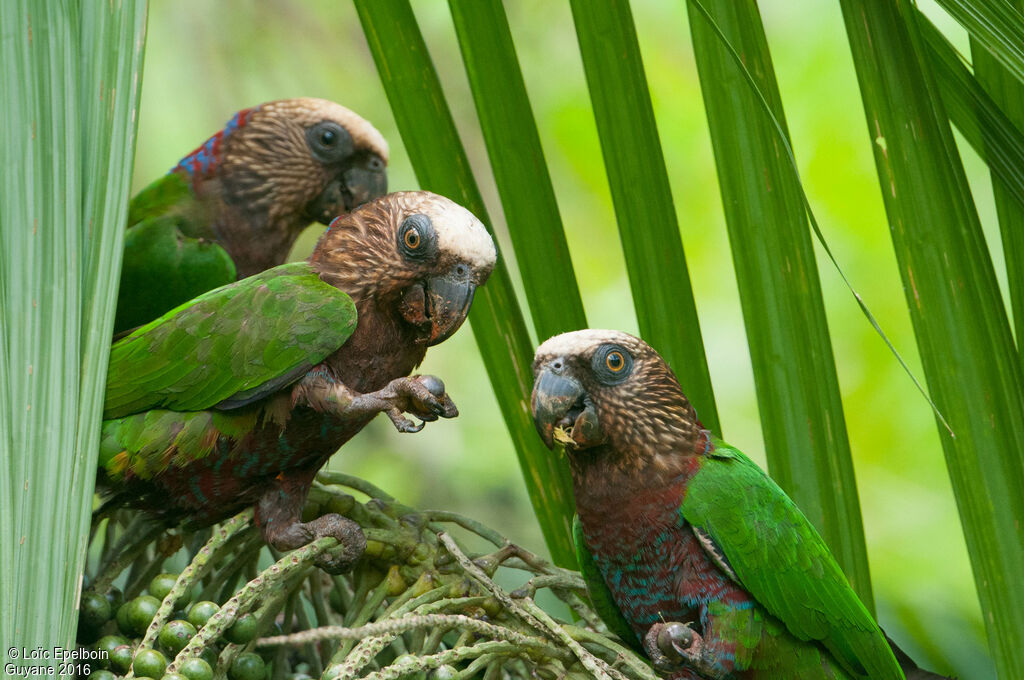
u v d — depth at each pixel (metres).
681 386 5.74
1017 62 4.50
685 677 5.65
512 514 11.95
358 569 5.43
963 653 7.10
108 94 4.47
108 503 5.67
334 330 5.62
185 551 6.22
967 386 5.05
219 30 12.35
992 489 5.01
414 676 4.62
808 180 12.40
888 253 12.27
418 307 5.92
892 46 5.09
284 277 5.80
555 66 13.26
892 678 5.80
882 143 5.12
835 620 5.64
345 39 12.71
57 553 3.77
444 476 11.95
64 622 3.68
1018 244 5.27
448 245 5.77
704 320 12.72
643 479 5.64
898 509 11.51
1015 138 5.16
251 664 4.73
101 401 4.10
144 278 8.27
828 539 5.38
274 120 8.69
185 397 5.51
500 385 5.98
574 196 13.20
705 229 12.97
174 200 8.52
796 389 5.40
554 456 6.02
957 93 5.24
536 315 5.77
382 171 8.93
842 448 5.39
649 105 5.49
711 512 5.58
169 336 5.57
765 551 5.56
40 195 4.27
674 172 13.08
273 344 5.54
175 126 12.11
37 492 3.84
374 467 11.84
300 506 5.62
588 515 5.79
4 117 4.32
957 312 5.07
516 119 5.64
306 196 8.73
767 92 5.39
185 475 5.56
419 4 13.11
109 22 4.54
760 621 5.63
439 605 4.76
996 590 4.99
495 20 5.61
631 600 5.92
